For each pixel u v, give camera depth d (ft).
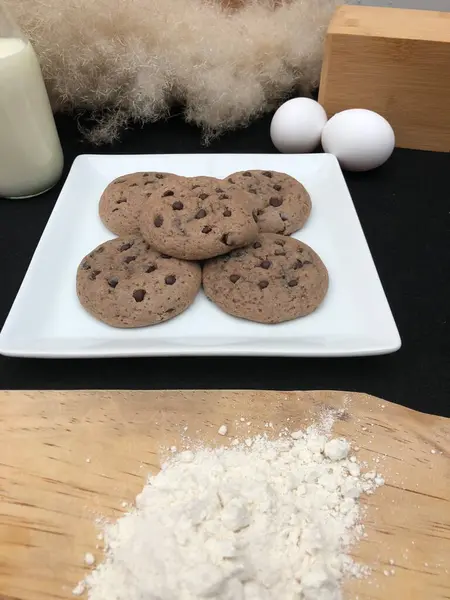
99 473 0.69
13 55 0.95
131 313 0.81
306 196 1.03
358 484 0.68
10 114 0.98
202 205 0.90
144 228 0.89
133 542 0.61
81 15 1.15
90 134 1.28
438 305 0.90
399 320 0.87
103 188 1.09
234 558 0.59
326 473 0.69
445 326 0.87
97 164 1.12
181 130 1.33
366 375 0.81
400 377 0.80
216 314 0.85
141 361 0.83
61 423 0.74
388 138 1.14
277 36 1.27
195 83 1.22
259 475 0.67
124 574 0.60
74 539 0.64
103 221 1.00
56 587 0.60
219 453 0.71
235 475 0.68
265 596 0.58
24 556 0.62
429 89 1.18
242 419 0.75
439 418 0.75
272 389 0.80
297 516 0.64
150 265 0.88
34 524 0.65
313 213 1.04
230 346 0.77
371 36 1.12
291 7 1.33
